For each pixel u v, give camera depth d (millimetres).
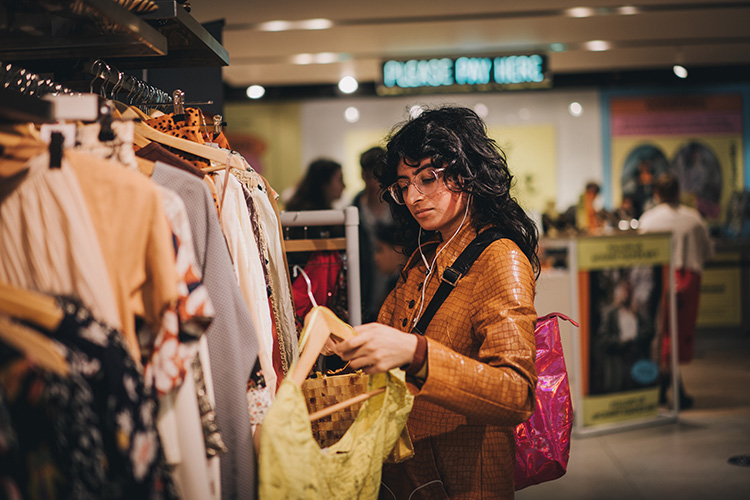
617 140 9078
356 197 4121
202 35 1665
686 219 5223
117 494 957
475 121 1555
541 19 5906
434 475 1475
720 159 8992
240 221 1528
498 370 1272
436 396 1237
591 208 8836
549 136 9148
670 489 3393
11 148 1095
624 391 4480
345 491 1247
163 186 1215
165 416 1110
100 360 965
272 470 1124
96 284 1056
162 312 1071
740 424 4500
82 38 1385
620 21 6051
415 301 1572
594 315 4375
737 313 7688
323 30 6047
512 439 1502
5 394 867
